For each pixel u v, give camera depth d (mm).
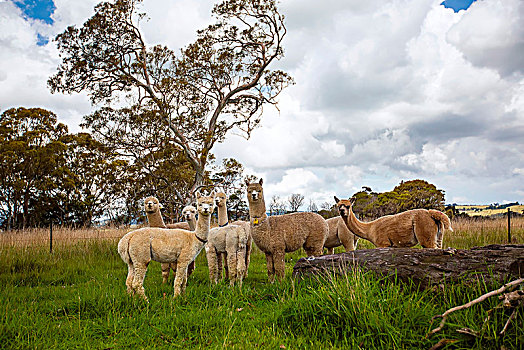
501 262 4336
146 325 4637
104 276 8773
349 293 4336
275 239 7562
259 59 20422
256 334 4191
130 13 18688
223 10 18891
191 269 8609
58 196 33250
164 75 18781
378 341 3752
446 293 4297
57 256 10828
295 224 7891
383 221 7992
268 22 19203
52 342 4242
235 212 25328
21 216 33062
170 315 4871
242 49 20281
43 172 32594
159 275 8992
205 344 4090
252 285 7777
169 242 6234
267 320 4605
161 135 17797
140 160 18609
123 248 6152
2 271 8961
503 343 3385
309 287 4988
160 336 4285
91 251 11719
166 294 6578
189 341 4125
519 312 3547
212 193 6719
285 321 4426
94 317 5121
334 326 4133
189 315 4793
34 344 4070
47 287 7805
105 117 17609
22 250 10609
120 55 18906
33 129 33375
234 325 4574
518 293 3480
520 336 3320
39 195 33219
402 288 4645
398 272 4762
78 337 4395
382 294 4367
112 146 17953
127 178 29453
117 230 14930
